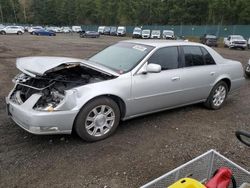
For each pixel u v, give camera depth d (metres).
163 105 5.39
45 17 99.81
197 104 6.79
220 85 6.43
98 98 4.41
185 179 2.50
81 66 4.42
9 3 104.00
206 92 6.14
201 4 64.81
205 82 6.00
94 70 4.62
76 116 4.25
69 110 4.10
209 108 6.43
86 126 4.37
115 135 4.80
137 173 3.74
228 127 5.45
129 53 5.30
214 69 6.17
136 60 5.03
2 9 102.94
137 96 4.86
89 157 4.06
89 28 82.25
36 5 101.44
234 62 6.80
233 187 2.82
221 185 2.62
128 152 4.25
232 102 7.24
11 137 4.57
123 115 4.88
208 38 37.81
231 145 4.68
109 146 4.41
